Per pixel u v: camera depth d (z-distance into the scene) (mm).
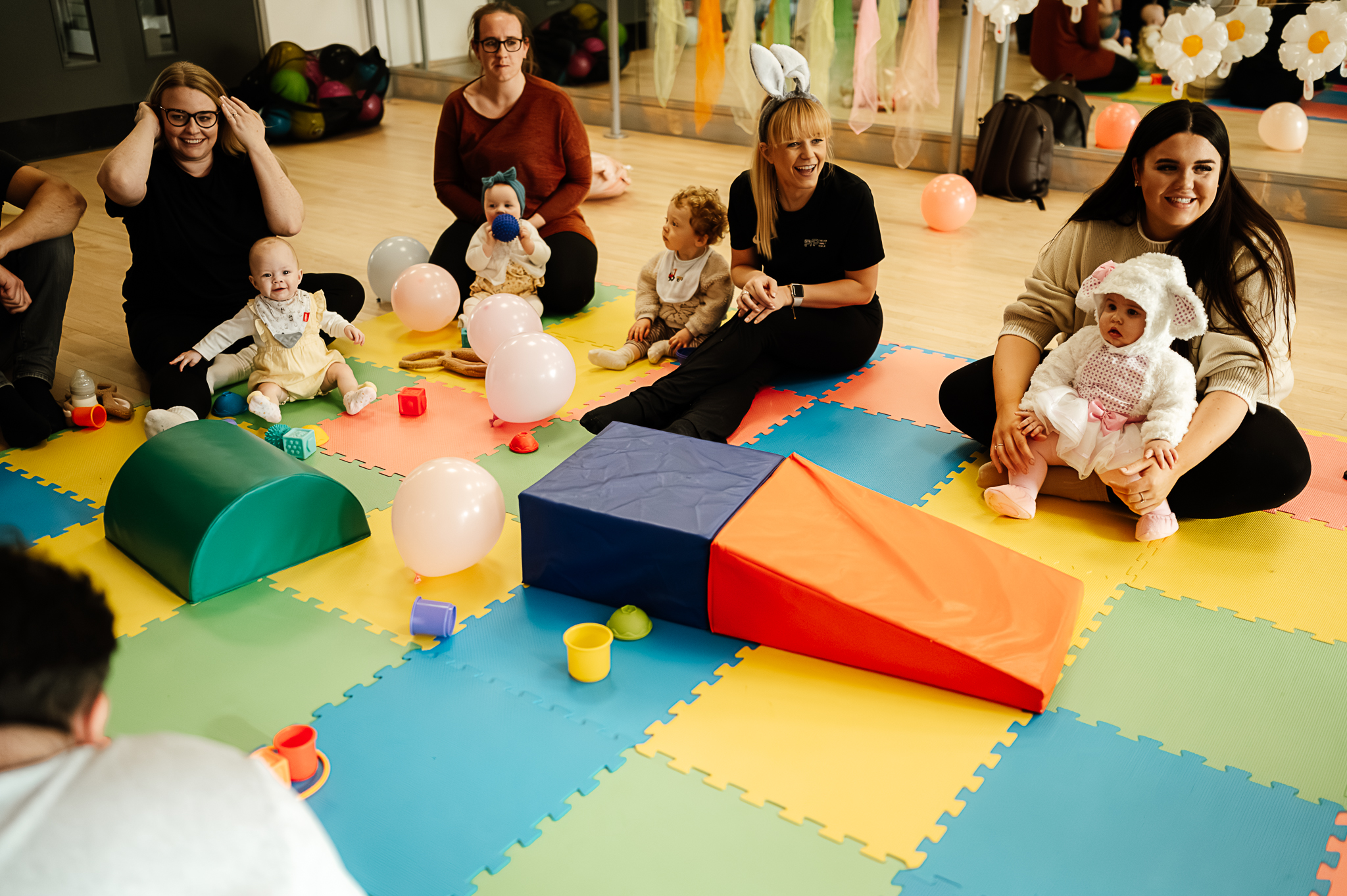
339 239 4473
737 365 2877
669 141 6262
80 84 5898
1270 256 2289
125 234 4500
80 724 699
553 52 6477
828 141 2807
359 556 2301
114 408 2906
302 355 2980
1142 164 2326
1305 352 3332
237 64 6629
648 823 1604
